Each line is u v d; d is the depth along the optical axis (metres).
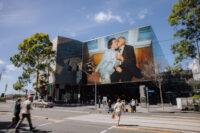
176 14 17.64
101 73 38.75
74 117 11.74
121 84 39.81
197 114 15.09
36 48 30.83
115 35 38.53
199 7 15.12
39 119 10.35
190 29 17.16
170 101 35.47
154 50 34.91
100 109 21.55
